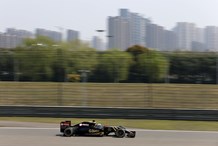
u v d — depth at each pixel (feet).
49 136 228.63
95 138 222.48
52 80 629.10
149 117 314.76
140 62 610.65
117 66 609.42
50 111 323.57
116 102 413.18
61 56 635.25
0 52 643.04
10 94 447.83
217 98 427.33
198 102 410.31
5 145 195.62
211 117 308.40
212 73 651.66
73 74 625.41
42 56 632.38
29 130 254.27
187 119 310.86
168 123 295.28
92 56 624.59
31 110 325.21
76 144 200.13
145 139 221.87
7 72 631.97
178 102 410.72
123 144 202.28
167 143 208.74
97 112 318.45
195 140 221.46
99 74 613.52
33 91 464.65
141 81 606.96
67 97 434.71
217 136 238.48
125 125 285.43
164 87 480.64
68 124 232.32
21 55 632.38
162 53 645.10
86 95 441.27
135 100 420.77
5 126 272.72
